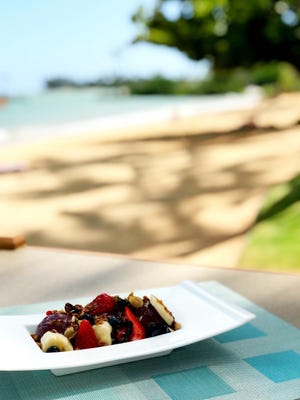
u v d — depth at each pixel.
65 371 0.87
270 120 8.84
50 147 7.53
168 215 3.81
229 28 9.41
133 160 6.17
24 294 1.34
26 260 1.61
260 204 3.87
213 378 0.86
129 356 0.84
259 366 0.90
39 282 1.42
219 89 21.44
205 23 9.54
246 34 9.45
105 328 0.90
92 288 1.38
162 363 0.90
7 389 0.83
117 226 3.62
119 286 1.39
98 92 22.75
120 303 0.96
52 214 3.97
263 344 0.98
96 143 7.78
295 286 1.35
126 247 3.20
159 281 1.42
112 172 5.51
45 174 5.52
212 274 1.46
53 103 18.75
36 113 15.88
